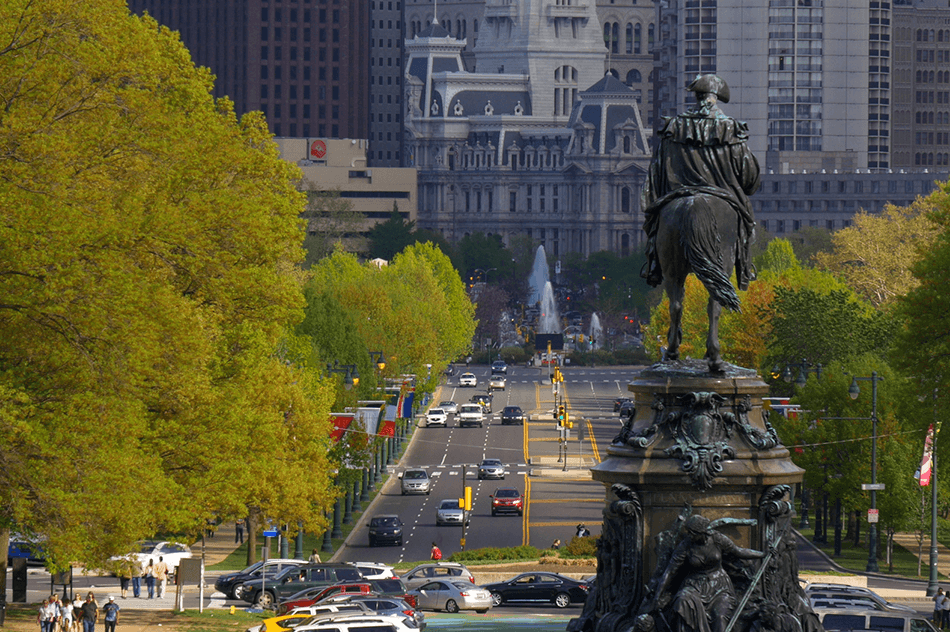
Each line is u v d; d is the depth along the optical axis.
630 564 81.06
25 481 138.62
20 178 136.25
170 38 180.50
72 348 139.50
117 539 145.12
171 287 151.38
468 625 142.88
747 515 80.44
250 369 186.12
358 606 176.00
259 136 192.38
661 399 82.50
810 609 81.50
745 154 85.62
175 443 168.38
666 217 85.38
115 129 149.62
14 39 141.88
